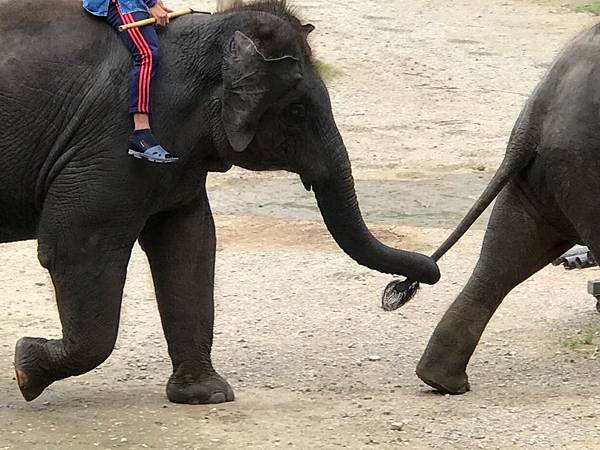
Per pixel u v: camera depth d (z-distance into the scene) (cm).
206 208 1062
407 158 2258
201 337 1059
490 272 1102
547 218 1091
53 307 1389
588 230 1054
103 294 977
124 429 973
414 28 3456
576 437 965
